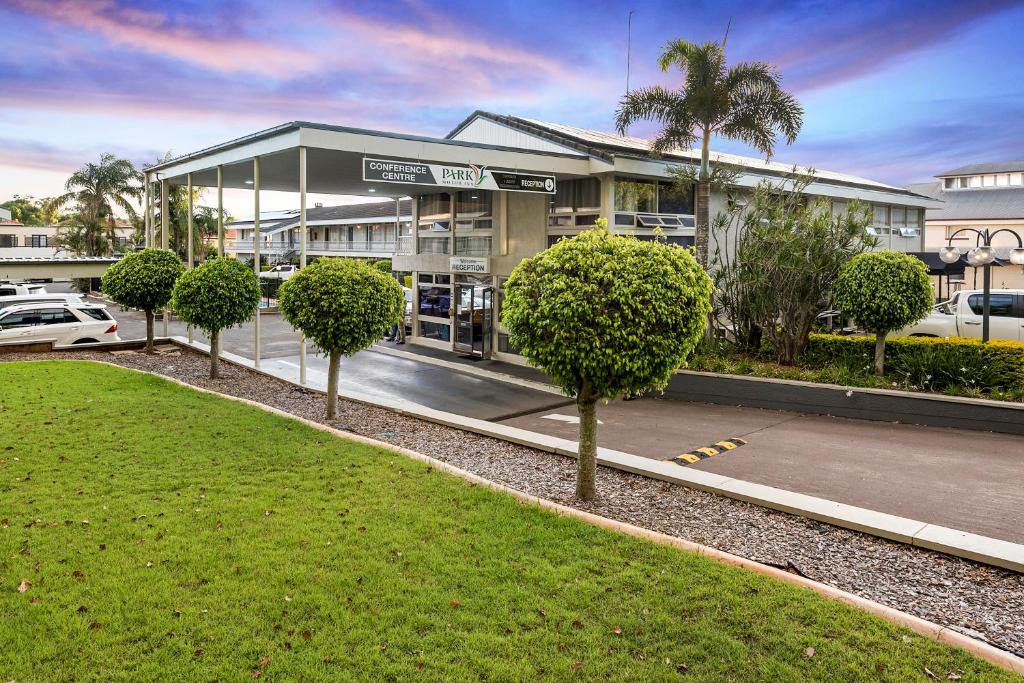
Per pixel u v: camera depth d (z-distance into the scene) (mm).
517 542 5566
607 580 4930
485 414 12188
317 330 10242
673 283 6301
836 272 13094
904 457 8695
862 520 6090
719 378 12844
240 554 5273
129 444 8305
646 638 4238
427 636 4246
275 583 4844
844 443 9523
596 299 6180
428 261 20156
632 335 6121
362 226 45031
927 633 4273
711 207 18438
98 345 17250
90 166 42344
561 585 4848
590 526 5895
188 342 18672
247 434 8992
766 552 5625
